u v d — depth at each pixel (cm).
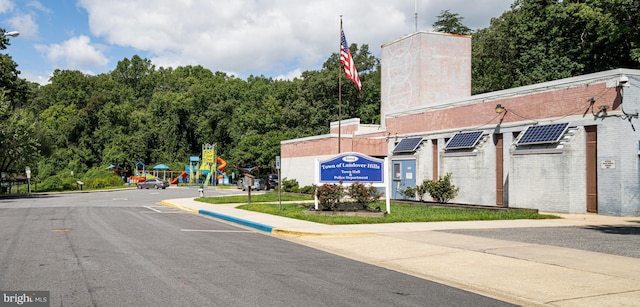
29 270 873
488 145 2552
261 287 768
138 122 10081
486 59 5472
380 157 3556
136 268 902
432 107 2964
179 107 9662
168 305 652
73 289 735
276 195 3456
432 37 3388
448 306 682
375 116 6794
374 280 845
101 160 9506
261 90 10162
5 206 2678
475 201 2595
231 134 9175
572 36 4138
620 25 2844
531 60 4388
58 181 5869
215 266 937
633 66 3819
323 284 802
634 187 1969
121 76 14362
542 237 1345
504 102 2489
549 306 681
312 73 7412
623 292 743
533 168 2219
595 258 1018
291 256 1082
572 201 2072
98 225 1648
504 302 709
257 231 1574
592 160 2067
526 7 4459
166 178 8862
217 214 2081
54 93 11175
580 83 2112
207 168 7856
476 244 1215
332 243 1286
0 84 4744
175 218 1986
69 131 9262
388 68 3672
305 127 7231
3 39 4644
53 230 1489
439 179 2562
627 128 1962
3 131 4075
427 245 1205
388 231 1477
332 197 1947
